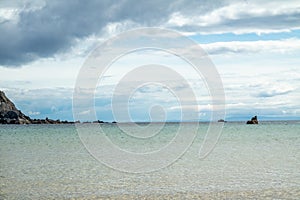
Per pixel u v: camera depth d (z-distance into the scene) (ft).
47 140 192.65
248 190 69.21
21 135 238.89
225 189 70.28
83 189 71.05
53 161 109.70
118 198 63.67
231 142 177.27
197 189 70.54
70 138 205.87
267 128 337.31
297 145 161.27
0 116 458.09
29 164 103.81
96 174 87.45
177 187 72.49
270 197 63.67
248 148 149.18
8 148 150.20
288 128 334.24
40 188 71.82
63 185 74.64
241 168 96.48
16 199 63.67
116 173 88.69
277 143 171.83
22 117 467.52
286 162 107.34
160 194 66.54
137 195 65.82
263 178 81.56
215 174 87.40
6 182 77.87
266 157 119.44
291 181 77.82
